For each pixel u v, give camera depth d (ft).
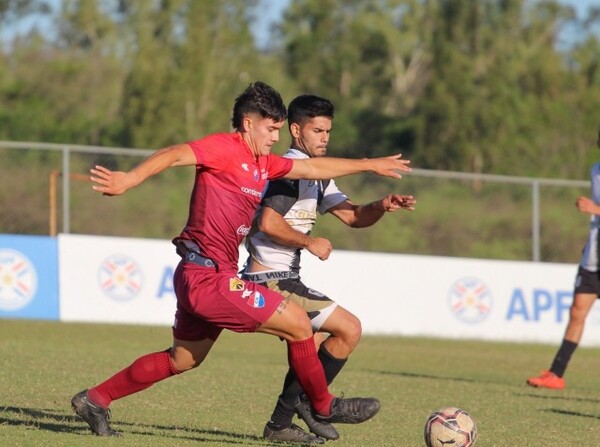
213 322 67.46
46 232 213.66
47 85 405.80
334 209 78.23
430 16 503.61
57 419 78.79
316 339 81.20
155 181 220.02
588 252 127.54
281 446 72.49
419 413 95.40
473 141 375.45
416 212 225.56
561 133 369.09
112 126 360.07
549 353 187.32
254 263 75.10
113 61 437.58
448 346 188.75
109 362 125.18
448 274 205.87
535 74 416.67
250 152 68.08
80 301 185.26
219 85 398.42
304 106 76.48
